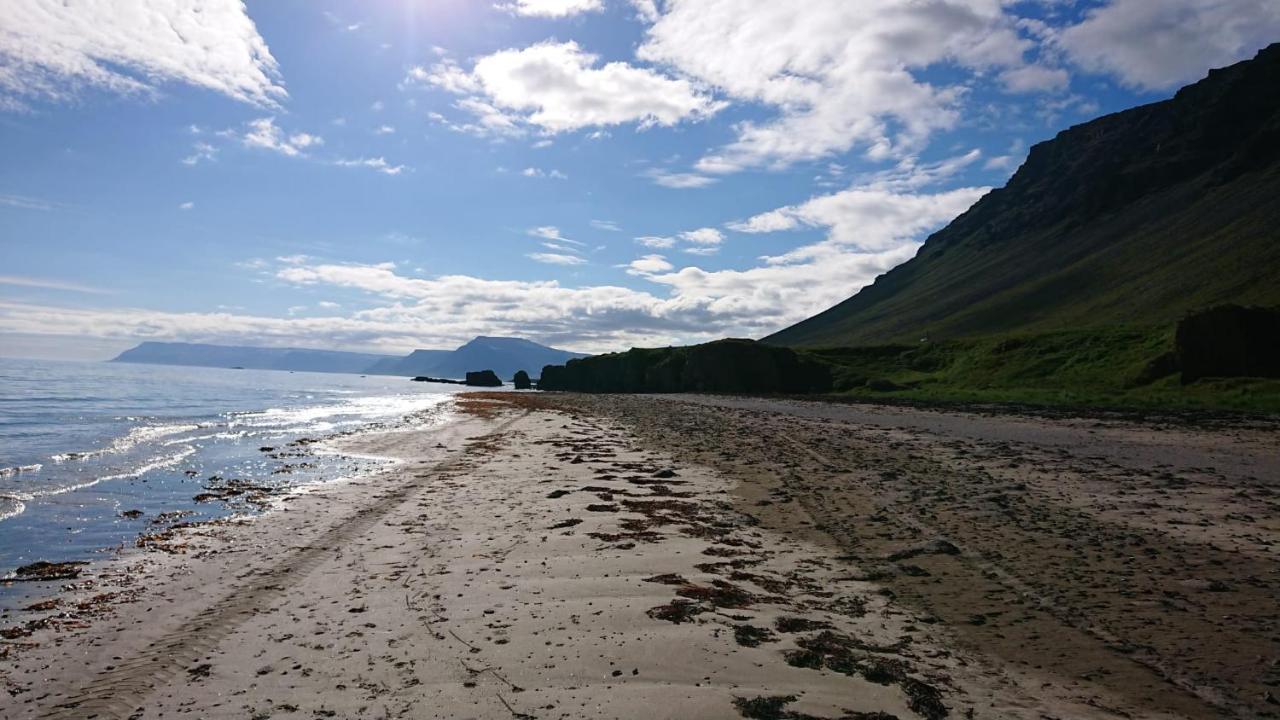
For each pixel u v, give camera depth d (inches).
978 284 7012.8
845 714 196.7
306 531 434.6
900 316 7106.3
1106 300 4498.0
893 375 2517.2
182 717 203.9
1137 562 340.2
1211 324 1486.2
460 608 287.0
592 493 538.9
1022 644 245.6
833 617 272.7
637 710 199.6
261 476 661.3
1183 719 193.3
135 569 358.3
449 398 2536.9
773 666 228.2
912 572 329.1
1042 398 1563.7
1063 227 7135.8
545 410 1664.6
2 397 1760.6
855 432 949.2
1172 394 1421.0
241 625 276.8
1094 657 233.9
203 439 983.0
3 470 661.9
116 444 898.1
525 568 341.4
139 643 262.2
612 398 2278.5
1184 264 4306.1
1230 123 6540.4
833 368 2706.7
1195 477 568.1
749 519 441.1
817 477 588.7
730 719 194.4
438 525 440.1
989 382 1945.1
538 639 252.4
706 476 612.7
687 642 246.7
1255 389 1330.0
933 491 515.8
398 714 200.8
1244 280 3511.3
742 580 319.6
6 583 336.5
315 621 278.1
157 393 2324.1
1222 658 232.2
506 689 214.5
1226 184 5487.2
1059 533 394.9
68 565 365.1
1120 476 572.7
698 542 387.5
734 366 2662.4
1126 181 6796.3
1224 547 364.8
